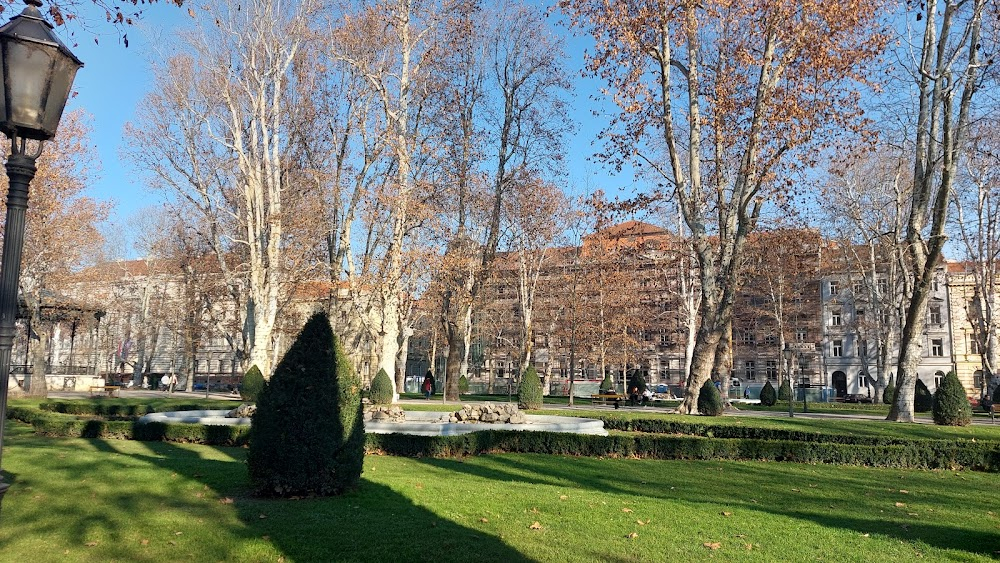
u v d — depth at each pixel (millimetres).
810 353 62500
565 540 6820
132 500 8086
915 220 22562
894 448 14078
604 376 54688
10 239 4574
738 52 20281
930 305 58031
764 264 38906
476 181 31250
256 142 29297
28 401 26375
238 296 40719
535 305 50781
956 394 21297
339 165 33219
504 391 59062
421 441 13680
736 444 14609
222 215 34656
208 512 7586
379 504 8195
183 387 54531
